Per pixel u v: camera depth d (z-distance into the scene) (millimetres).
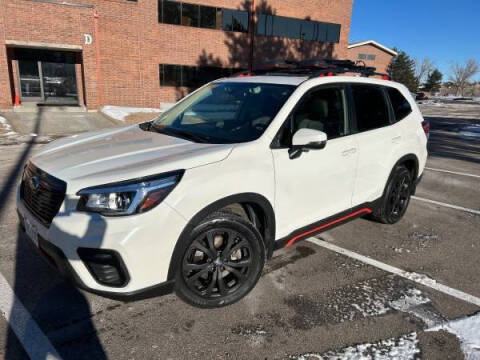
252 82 3574
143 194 2234
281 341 2445
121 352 2307
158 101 20094
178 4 19828
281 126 2951
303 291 3033
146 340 2416
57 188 2338
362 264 3533
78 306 2734
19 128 11867
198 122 3369
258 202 2736
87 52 16578
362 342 2457
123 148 2809
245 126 3035
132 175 2266
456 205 5516
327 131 3330
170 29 19812
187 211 2354
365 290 3084
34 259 3375
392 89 4258
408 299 2975
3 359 2207
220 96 3582
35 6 15141
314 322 2645
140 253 2230
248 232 2703
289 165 2916
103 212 2193
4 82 15359
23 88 16719
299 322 2639
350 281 3219
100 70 17922
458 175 7441
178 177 2352
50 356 2248
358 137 3582
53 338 2398
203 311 2727
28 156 7684
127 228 2182
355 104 3650
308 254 3701
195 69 21125
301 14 23828
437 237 4262
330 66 3828
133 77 18922
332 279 3240
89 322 2568
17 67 16406
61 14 15664
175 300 2857
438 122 19109
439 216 4992
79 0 16609
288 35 23766
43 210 2438
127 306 2758
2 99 15453
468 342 2484
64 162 2602
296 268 3408
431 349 2406
